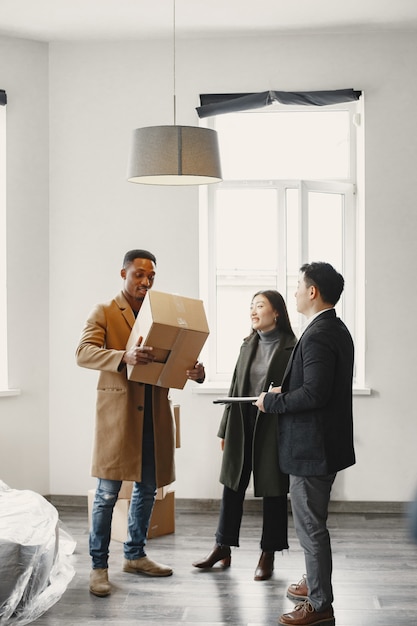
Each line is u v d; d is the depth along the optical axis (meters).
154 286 5.57
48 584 3.76
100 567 3.83
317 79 5.49
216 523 5.14
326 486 3.33
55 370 5.60
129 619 3.50
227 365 5.76
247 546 4.62
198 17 5.14
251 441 4.04
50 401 5.60
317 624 3.34
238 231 5.73
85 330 3.86
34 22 5.21
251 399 3.54
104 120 5.57
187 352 3.68
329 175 5.74
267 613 3.57
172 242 5.55
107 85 5.56
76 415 5.59
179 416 4.99
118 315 3.92
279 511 4.02
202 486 5.54
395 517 5.30
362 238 5.53
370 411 5.46
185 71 5.54
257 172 5.75
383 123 5.45
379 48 5.45
